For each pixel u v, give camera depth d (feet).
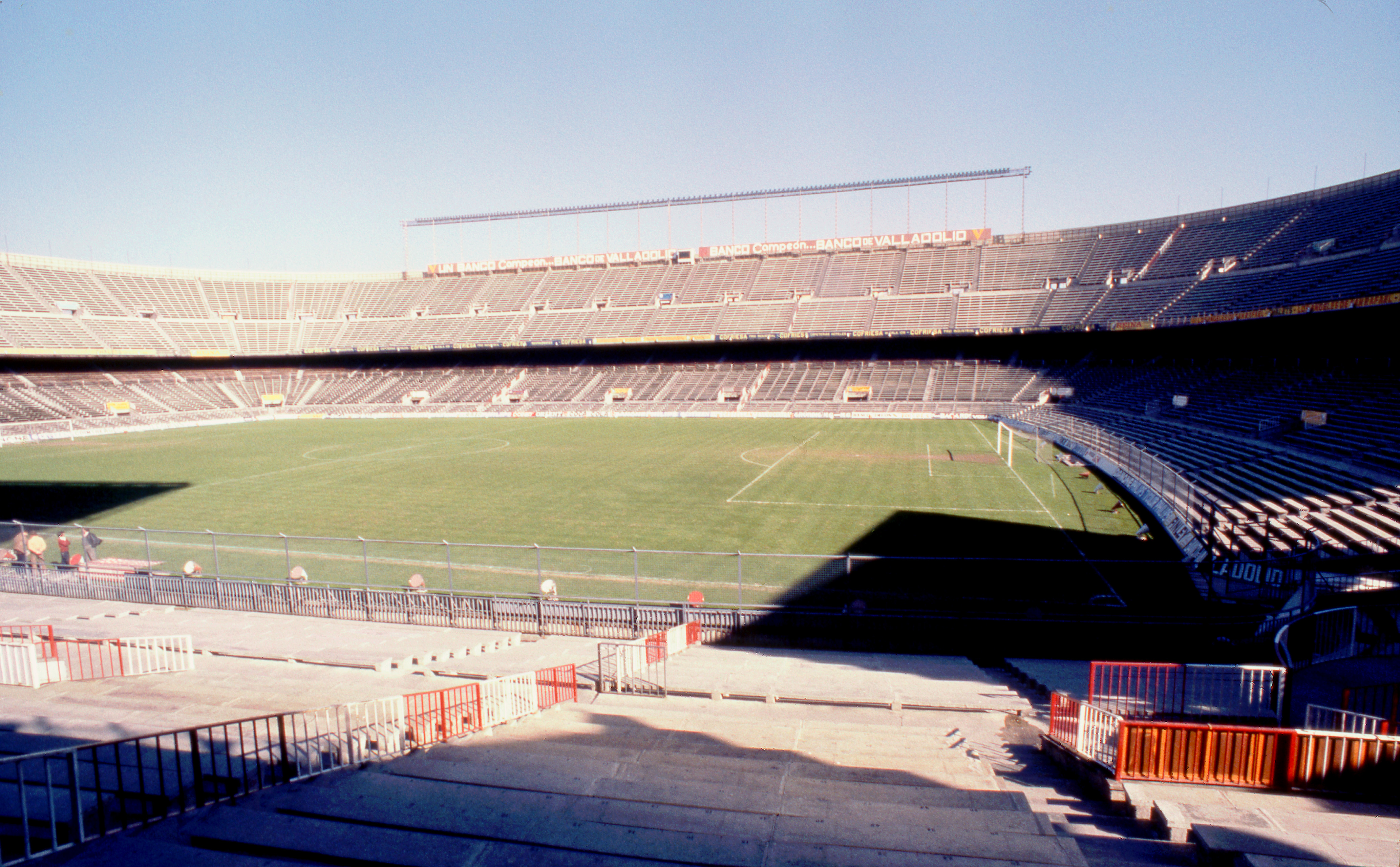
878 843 20.03
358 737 30.01
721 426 205.26
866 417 221.05
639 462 140.67
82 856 19.11
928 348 250.57
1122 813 25.04
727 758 29.17
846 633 54.54
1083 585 67.62
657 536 85.25
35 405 208.33
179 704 36.32
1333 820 21.93
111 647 43.50
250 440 186.60
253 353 266.36
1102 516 93.50
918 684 44.11
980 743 34.09
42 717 33.99
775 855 18.99
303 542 85.25
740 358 266.57
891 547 79.71
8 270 237.66
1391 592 53.47
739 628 56.13
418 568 75.87
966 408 215.51
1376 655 42.34
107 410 220.02
